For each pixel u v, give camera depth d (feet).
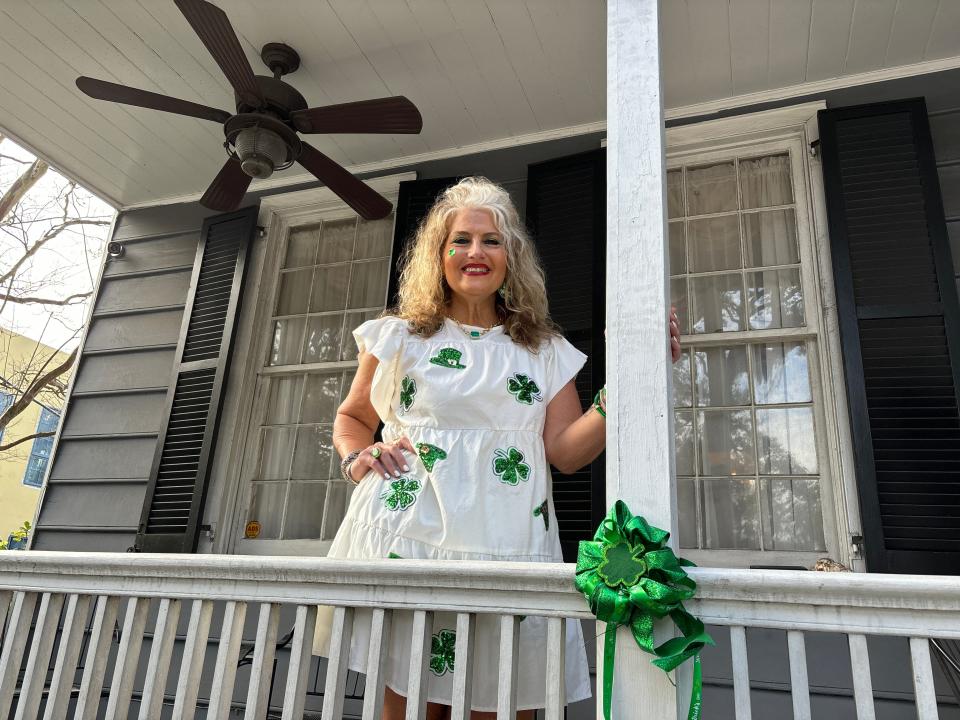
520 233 4.92
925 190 8.77
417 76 10.46
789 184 10.22
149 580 4.49
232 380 11.77
